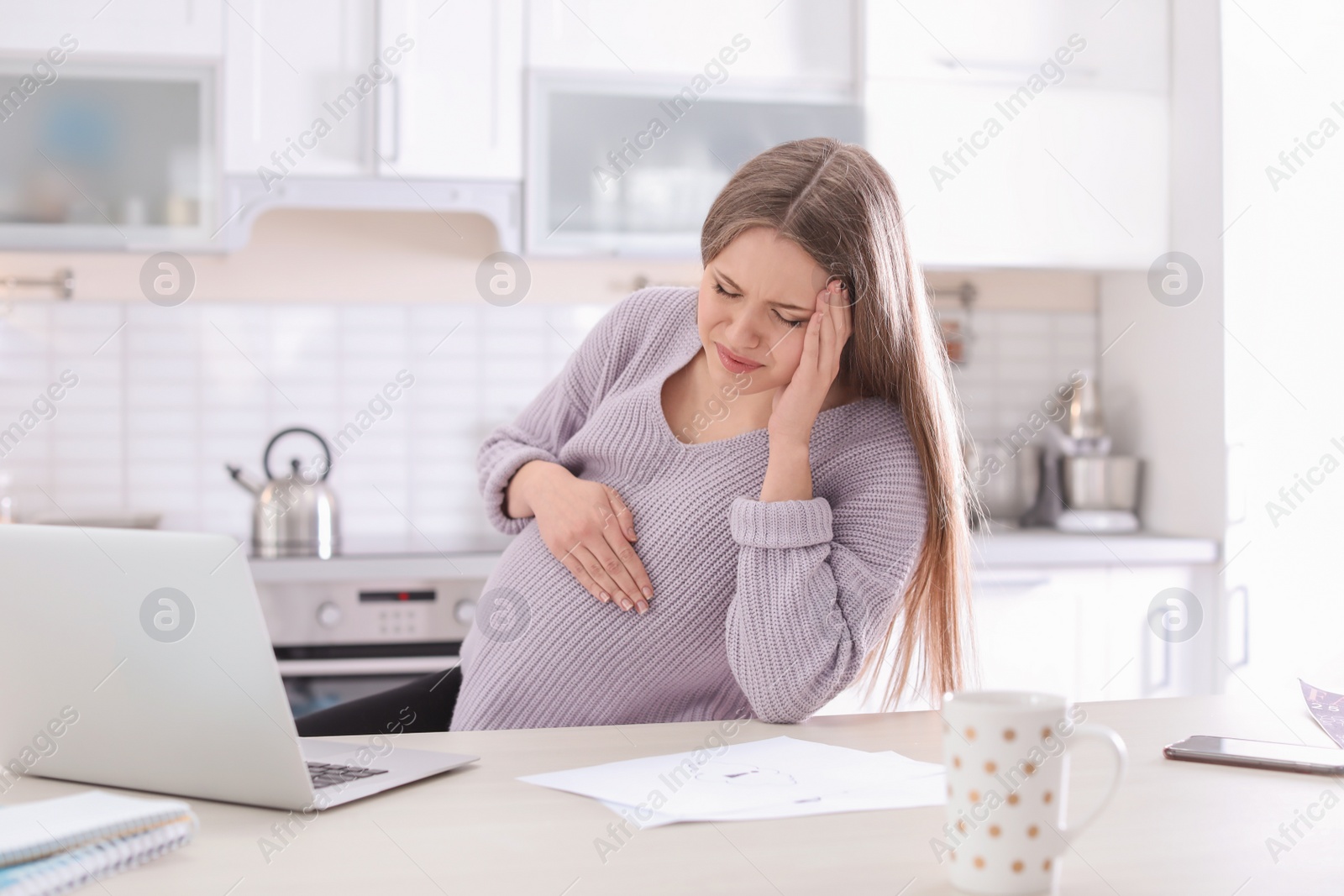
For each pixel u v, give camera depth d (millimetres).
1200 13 2547
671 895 627
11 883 608
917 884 645
